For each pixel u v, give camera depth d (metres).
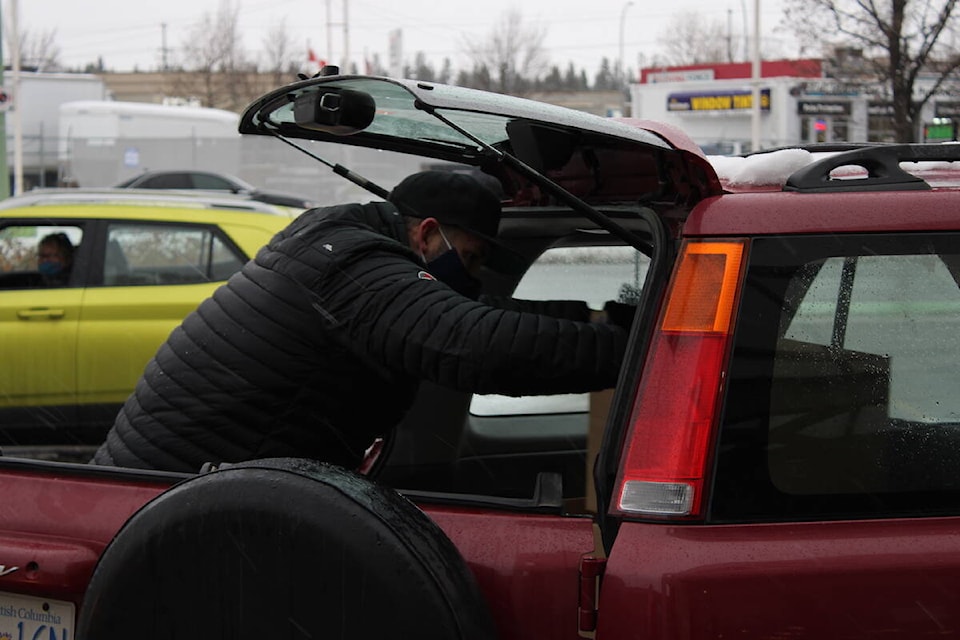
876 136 20.12
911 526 1.90
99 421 6.41
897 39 16.53
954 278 2.00
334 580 1.84
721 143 33.91
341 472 1.98
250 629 1.90
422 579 1.80
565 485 3.68
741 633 1.78
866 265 1.97
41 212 6.52
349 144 2.85
